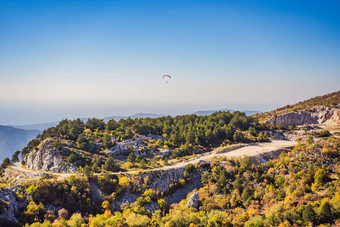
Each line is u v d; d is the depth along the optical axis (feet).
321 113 640.17
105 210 314.35
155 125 583.17
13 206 274.77
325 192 290.35
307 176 325.42
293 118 651.66
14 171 433.48
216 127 573.33
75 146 461.37
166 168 402.52
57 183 324.80
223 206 318.45
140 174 375.04
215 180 374.02
